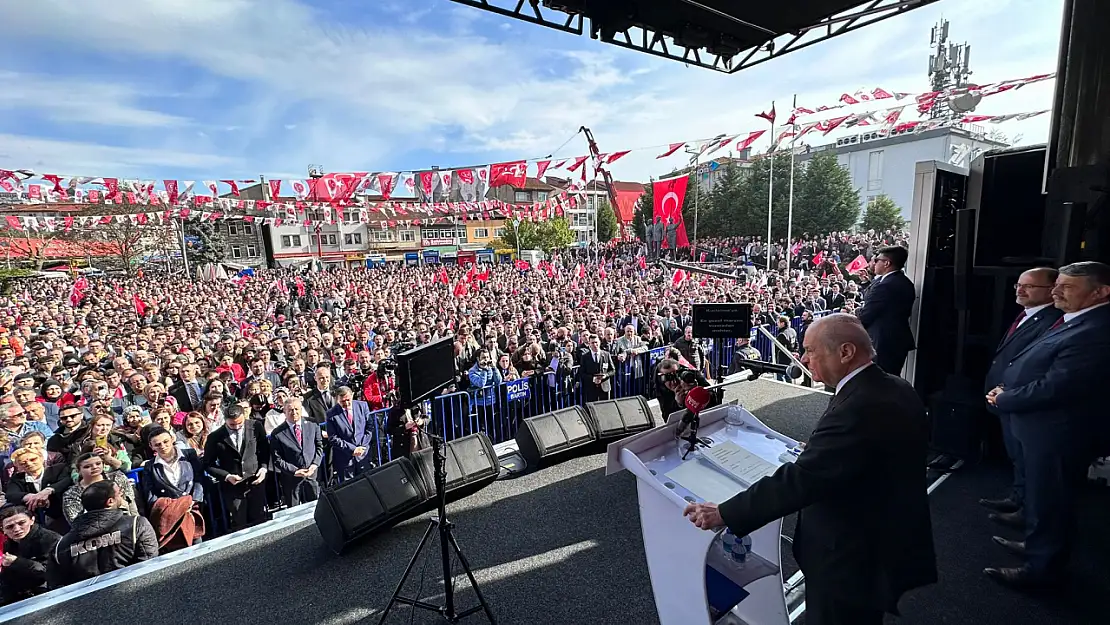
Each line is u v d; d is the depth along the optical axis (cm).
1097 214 279
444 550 264
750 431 240
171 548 371
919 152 2978
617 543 334
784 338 847
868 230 3017
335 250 4697
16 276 2972
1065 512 244
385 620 274
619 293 1577
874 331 440
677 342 727
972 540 308
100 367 743
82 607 293
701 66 492
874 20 414
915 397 166
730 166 3522
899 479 157
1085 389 230
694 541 190
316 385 577
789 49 470
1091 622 237
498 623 265
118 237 2717
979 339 433
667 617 211
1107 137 165
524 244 4138
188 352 789
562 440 461
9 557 326
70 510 368
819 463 153
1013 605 252
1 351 747
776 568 216
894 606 161
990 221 434
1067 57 172
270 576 316
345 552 337
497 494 409
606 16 418
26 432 459
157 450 396
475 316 1326
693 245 3170
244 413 429
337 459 482
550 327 1038
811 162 3161
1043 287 307
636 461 205
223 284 2491
